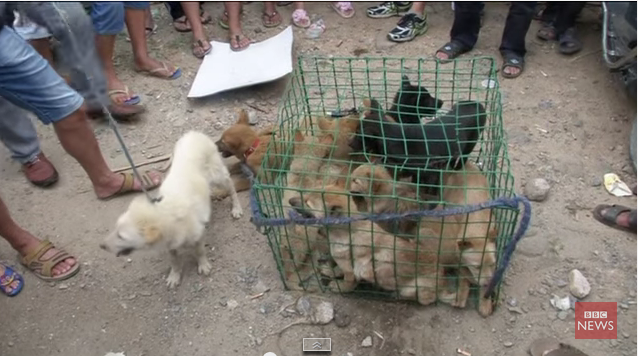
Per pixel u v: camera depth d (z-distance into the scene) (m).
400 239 1.80
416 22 3.18
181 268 2.06
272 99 2.86
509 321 1.90
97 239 2.24
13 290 2.06
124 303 2.03
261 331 1.92
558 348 1.80
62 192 2.44
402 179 2.01
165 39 3.32
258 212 1.78
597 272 2.02
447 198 1.95
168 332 1.94
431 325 1.90
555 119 2.66
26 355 1.90
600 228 2.17
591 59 2.98
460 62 2.99
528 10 2.81
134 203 1.81
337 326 1.92
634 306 1.92
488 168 2.11
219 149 2.31
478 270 1.80
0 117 2.23
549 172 2.39
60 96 1.99
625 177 2.37
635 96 2.64
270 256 2.14
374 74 2.94
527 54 3.05
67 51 2.56
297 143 2.06
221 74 2.94
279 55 2.98
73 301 2.05
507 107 2.74
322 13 3.46
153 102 2.88
